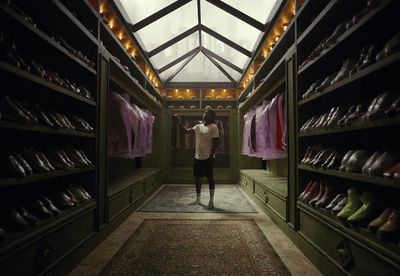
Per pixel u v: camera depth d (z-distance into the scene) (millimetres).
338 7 1736
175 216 3197
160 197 4473
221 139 6371
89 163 2174
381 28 1505
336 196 1775
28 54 1834
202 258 1944
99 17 2371
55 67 2137
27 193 1816
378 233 1191
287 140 2537
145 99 4723
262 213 3342
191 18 4078
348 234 1447
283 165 4277
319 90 1915
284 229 2537
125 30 3488
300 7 2238
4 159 1342
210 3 3580
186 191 5121
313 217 1902
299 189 2246
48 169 1635
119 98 3127
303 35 2168
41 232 1431
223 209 3561
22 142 1906
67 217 1720
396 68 1428
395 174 1136
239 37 4250
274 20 3277
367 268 1292
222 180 6199
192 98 6617
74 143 2289
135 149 3582
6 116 1304
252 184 4238
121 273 1707
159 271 1733
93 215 2199
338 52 1910
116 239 2383
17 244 1244
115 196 2697
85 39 2193
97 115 2303
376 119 1301
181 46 5062
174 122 6574
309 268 1803
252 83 4633
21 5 1700
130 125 3352
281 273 1722
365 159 1504
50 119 1738
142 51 4211
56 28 2008
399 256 1071
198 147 3746
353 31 1498
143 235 2467
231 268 1783
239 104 6246
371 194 1457
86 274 1708
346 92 2047
